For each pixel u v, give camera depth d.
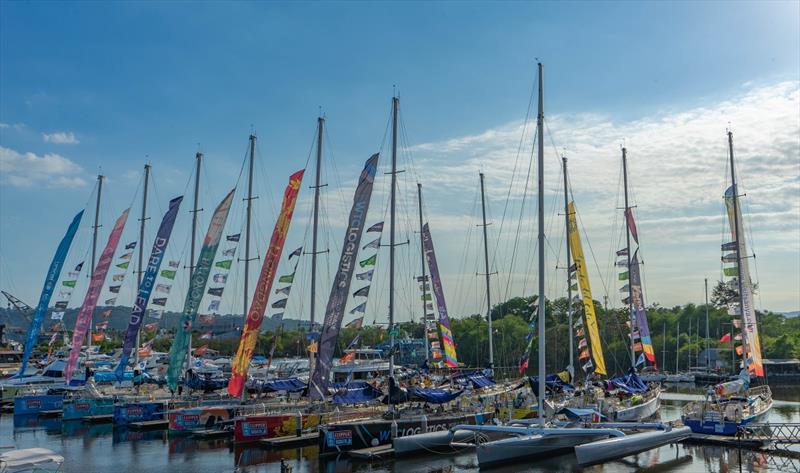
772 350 115.69
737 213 53.94
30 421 51.66
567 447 36.84
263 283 45.78
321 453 36.00
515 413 44.22
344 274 41.34
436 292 64.44
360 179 42.44
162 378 57.78
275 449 38.69
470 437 39.94
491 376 58.00
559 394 48.53
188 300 51.78
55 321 58.88
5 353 92.06
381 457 36.28
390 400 38.88
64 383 60.97
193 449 39.25
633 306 61.47
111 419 51.00
